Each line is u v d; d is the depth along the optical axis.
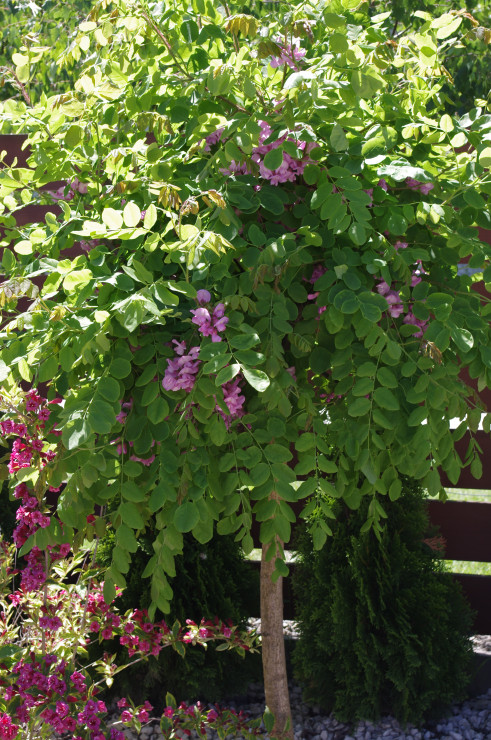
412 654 2.91
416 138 2.02
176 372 1.81
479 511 3.50
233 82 1.85
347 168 1.89
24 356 1.82
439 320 1.80
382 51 1.94
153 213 1.71
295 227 2.04
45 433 2.05
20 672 2.21
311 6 1.98
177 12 2.13
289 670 3.46
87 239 2.13
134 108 2.05
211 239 1.65
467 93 5.64
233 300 1.75
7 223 2.17
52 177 2.22
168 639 2.68
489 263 1.95
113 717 3.04
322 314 1.92
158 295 1.64
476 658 3.34
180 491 1.76
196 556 3.07
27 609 2.66
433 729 3.02
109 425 1.62
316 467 1.87
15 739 2.21
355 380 1.92
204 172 1.91
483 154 1.86
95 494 1.91
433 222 2.00
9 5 6.33
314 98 1.70
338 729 3.04
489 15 5.45
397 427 1.91
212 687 3.08
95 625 2.57
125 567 1.80
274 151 1.83
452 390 1.89
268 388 1.77
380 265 1.81
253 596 3.29
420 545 3.09
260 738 2.63
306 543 3.20
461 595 3.16
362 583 2.94
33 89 5.37
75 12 5.31
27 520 2.10
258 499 1.80
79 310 1.87
